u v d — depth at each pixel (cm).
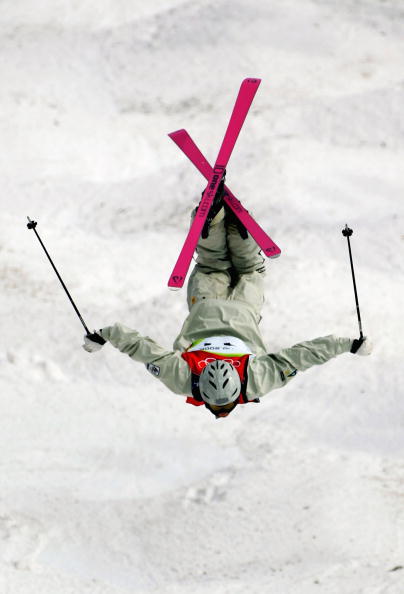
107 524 3719
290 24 7312
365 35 7275
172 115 6625
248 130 6347
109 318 4859
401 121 6366
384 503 3750
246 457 4047
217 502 3788
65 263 5241
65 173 6062
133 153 6312
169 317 4834
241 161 6025
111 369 4581
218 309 2572
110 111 6706
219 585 3366
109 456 4075
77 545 3612
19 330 4734
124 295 5044
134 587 3406
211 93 6788
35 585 3341
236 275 2864
